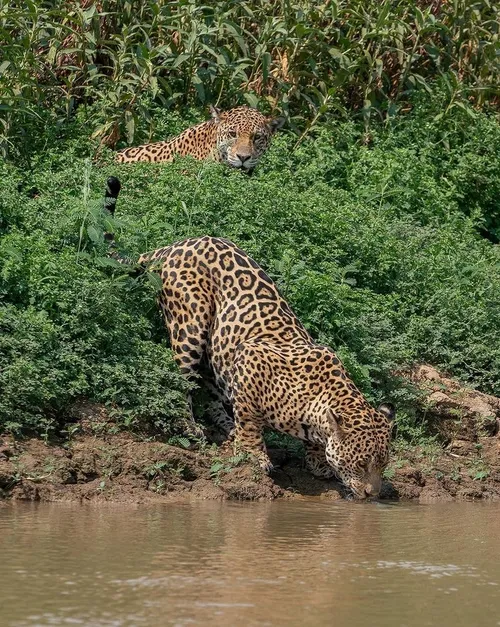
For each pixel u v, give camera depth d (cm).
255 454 1187
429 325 1497
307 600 745
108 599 724
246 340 1222
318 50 2073
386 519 1059
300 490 1181
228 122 1794
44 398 1130
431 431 1374
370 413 1157
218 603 726
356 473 1133
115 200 1355
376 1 2156
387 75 2208
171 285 1267
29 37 1752
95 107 1855
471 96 2286
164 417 1194
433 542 953
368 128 2052
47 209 1402
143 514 1002
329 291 1380
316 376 1180
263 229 1483
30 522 940
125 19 1986
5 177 1476
